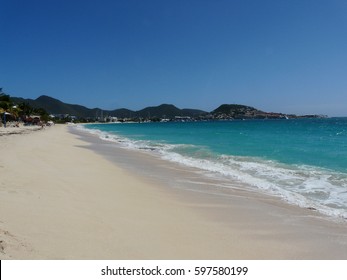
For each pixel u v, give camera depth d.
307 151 24.55
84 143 34.28
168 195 11.10
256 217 8.88
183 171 16.22
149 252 6.17
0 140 26.89
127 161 19.84
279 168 16.70
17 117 89.06
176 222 8.12
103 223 7.42
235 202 10.40
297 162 18.84
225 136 46.31
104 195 10.25
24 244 5.62
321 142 33.03
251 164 18.08
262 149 26.41
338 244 7.11
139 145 32.47
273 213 9.27
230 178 14.38
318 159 20.03
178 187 12.50
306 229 8.01
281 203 10.34
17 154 18.00
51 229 6.59
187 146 30.55
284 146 28.91
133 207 9.16
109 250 6.04
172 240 6.89
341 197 11.05
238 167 17.22
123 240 6.57
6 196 8.55
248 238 7.34
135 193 11.01
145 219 8.12
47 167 14.61
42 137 37.03
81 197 9.62
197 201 10.43
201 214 9.02
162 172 15.91
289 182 13.44
